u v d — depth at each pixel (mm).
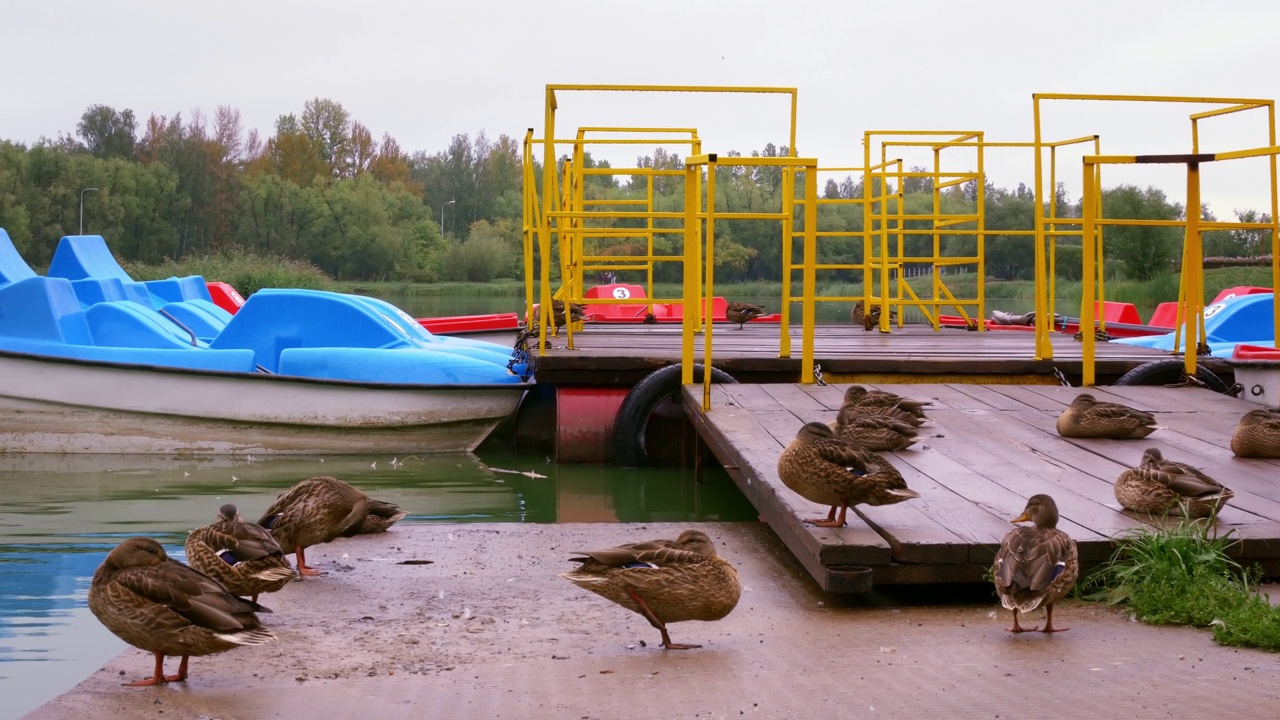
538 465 12906
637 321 21031
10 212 75562
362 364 13680
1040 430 9586
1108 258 57000
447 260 91000
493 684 4930
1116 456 8523
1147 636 5555
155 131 104938
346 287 81062
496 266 91562
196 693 4824
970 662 5148
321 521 6988
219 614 4789
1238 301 17516
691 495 11016
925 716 4398
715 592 5430
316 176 95062
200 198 98062
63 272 17641
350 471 12383
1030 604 5211
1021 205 63438
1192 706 4426
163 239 90125
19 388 13039
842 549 6062
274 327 14391
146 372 13094
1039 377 12547
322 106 113062
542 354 12820
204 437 13312
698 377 12375
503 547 7770
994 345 14742
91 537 8891
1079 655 5223
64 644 6168
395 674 5105
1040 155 12602
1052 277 17875
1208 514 6648
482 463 13086
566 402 12695
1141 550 6109
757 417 9930
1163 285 43406
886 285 17469
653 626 5574
